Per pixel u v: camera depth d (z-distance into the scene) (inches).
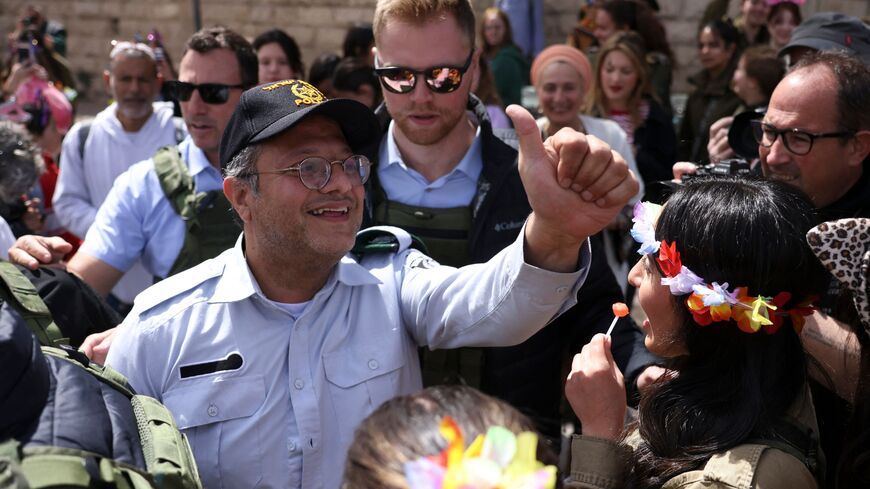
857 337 71.7
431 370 97.6
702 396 66.6
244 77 129.2
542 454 45.5
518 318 69.4
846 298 75.6
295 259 72.4
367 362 75.0
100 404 55.3
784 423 65.7
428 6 99.7
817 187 94.1
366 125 73.9
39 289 86.7
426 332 77.3
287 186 70.6
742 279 65.4
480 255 101.3
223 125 125.4
